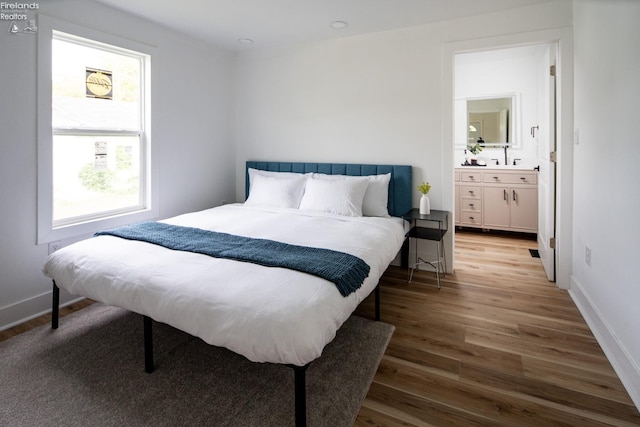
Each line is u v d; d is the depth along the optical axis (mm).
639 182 1603
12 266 2355
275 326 1325
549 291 2863
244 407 1575
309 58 3729
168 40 3311
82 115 2766
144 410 1559
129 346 2076
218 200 4051
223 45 3809
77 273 1949
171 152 3430
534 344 2086
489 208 4758
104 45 2805
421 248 3418
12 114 2283
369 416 1529
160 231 2447
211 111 3875
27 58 2330
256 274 1686
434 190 3287
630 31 1688
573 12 2664
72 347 2064
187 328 1516
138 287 1697
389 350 2041
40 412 1545
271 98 3990
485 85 5090
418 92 3262
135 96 3146
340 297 1585
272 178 3621
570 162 2764
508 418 1509
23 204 2381
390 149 3432
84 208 2838
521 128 4949
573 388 1693
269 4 2760
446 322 2371
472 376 1796
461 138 5305
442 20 3082
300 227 2658
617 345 1819
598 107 2152
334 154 3705
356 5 2787
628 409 1550
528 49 4488
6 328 2299
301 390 1357
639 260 1598
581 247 2559
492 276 3225
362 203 3223
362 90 3502
